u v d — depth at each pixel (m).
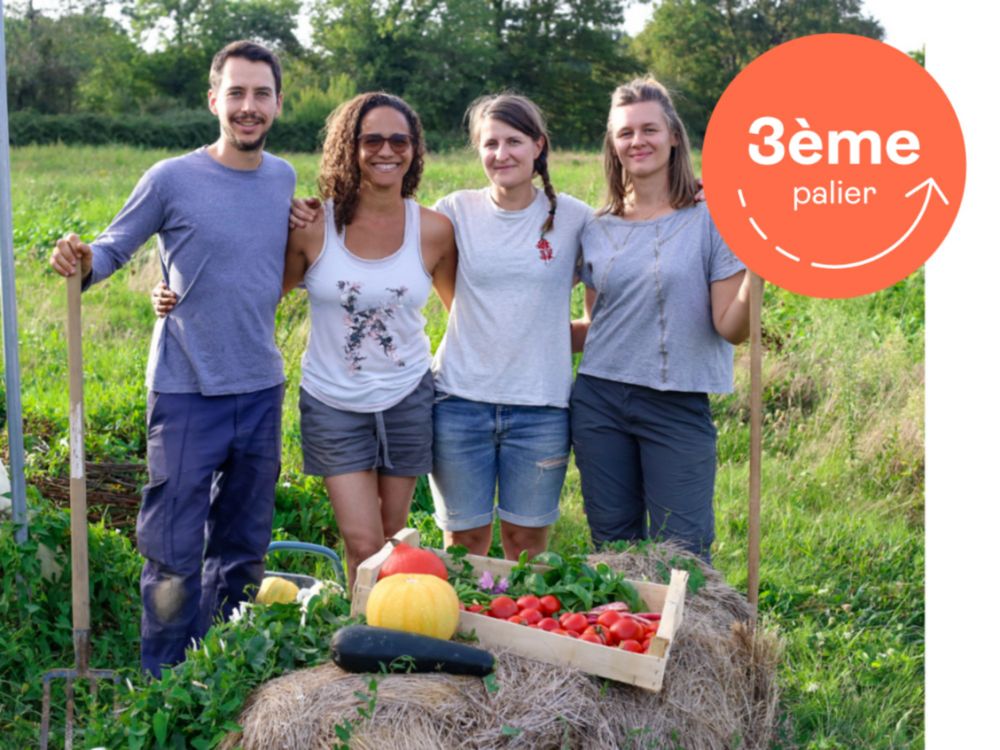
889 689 3.89
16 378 3.93
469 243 3.91
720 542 5.12
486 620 2.97
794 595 4.66
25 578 3.83
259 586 3.91
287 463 5.68
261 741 2.69
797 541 5.14
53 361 7.64
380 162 3.67
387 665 2.81
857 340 7.47
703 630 3.19
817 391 6.92
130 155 31.12
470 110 3.99
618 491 3.97
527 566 3.39
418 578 2.98
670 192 3.83
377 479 3.98
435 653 2.81
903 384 6.73
